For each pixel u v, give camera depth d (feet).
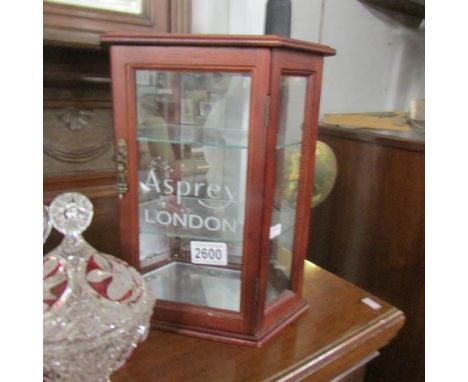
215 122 2.04
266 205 1.98
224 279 2.31
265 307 2.21
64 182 2.69
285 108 2.06
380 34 5.33
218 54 1.80
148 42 1.82
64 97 2.62
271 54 1.76
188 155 2.14
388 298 4.01
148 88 2.00
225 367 2.01
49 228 1.77
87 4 2.35
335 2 4.54
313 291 2.84
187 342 2.19
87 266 1.69
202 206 2.21
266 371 1.99
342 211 4.44
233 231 2.19
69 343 1.44
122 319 1.55
